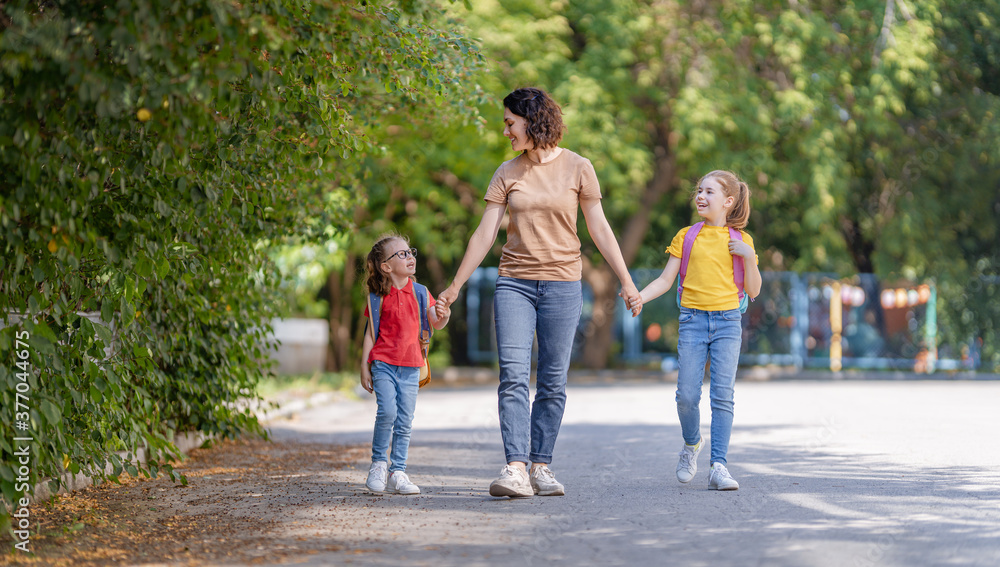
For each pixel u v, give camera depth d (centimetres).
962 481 793
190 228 773
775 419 1384
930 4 2556
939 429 1208
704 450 1039
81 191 582
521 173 750
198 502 723
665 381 2733
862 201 3117
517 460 736
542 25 2439
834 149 2661
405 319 786
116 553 558
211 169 729
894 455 961
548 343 747
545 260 740
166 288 859
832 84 2558
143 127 624
